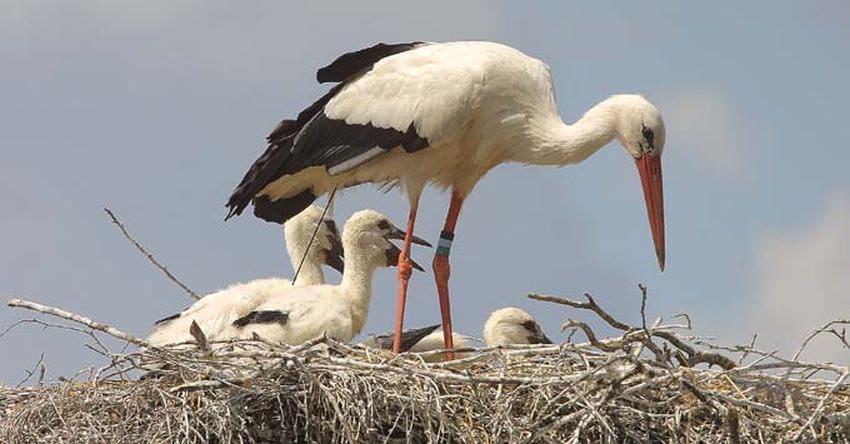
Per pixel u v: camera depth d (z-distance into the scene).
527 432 13.51
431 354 14.41
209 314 16.78
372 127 16.86
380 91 16.89
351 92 17.02
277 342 15.13
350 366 13.78
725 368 14.54
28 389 14.60
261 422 13.89
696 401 13.89
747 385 13.95
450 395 13.80
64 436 13.97
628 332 14.20
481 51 16.91
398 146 16.86
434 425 13.78
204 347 14.20
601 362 13.95
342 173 17.14
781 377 13.90
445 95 16.62
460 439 13.74
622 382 13.61
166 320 17.03
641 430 13.87
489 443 13.69
